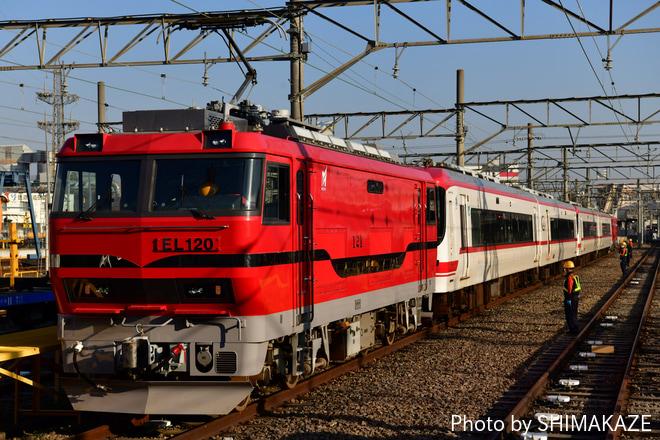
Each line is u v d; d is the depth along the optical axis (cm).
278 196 853
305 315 923
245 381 802
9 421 884
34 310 1683
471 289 1911
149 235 799
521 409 880
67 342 830
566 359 1262
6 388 994
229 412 834
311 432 802
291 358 934
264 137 834
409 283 1348
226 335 796
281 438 780
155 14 1786
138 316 811
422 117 2634
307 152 934
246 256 787
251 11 1620
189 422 849
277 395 933
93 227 813
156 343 812
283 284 855
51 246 834
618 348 1405
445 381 1078
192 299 801
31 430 846
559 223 3334
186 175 812
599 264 4588
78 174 836
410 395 988
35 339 918
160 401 810
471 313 1922
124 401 816
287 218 872
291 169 882
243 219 788
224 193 801
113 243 808
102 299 820
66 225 823
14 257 1764
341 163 1035
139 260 800
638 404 938
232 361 797
